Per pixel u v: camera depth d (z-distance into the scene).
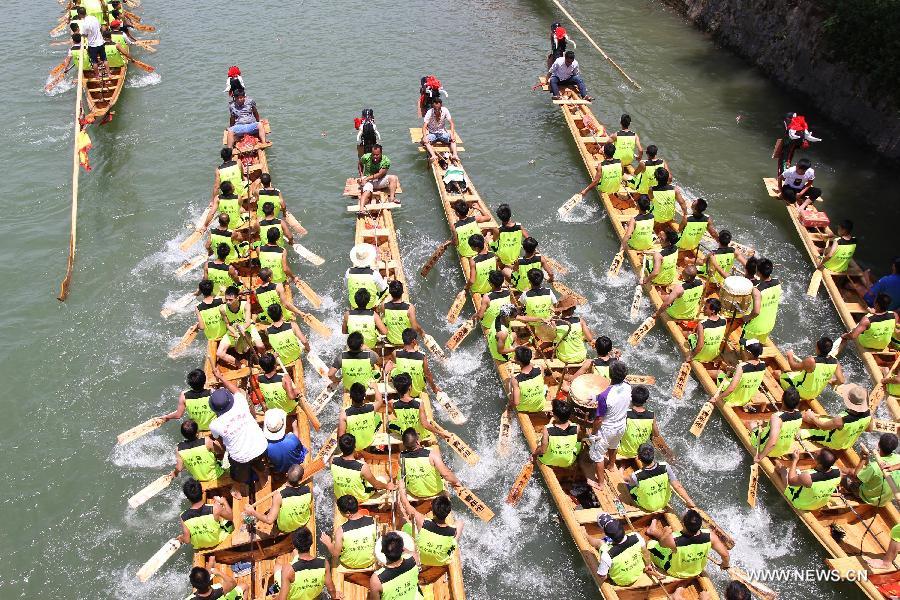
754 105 19.95
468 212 14.38
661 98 20.38
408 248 14.96
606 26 24.78
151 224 15.73
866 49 17.23
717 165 17.55
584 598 8.93
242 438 9.26
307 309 13.51
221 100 20.30
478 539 9.63
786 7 20.20
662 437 10.30
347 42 23.44
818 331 12.99
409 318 11.31
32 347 12.77
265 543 9.14
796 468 9.62
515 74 21.73
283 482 9.88
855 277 13.65
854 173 16.97
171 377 12.18
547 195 16.58
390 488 9.30
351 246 15.05
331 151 18.06
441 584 8.75
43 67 22.03
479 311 11.75
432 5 26.33
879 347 11.91
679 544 8.22
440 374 12.12
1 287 14.09
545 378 11.39
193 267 13.92
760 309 11.47
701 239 14.51
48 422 11.46
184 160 17.83
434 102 16.89
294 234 15.24
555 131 18.95
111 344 12.83
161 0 26.52
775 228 15.45
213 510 8.71
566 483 10.12
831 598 8.91
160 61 22.28
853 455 10.10
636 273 13.98
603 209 16.03
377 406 10.06
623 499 9.55
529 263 12.34
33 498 10.33
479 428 11.21
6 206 16.30
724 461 10.67
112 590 9.15
